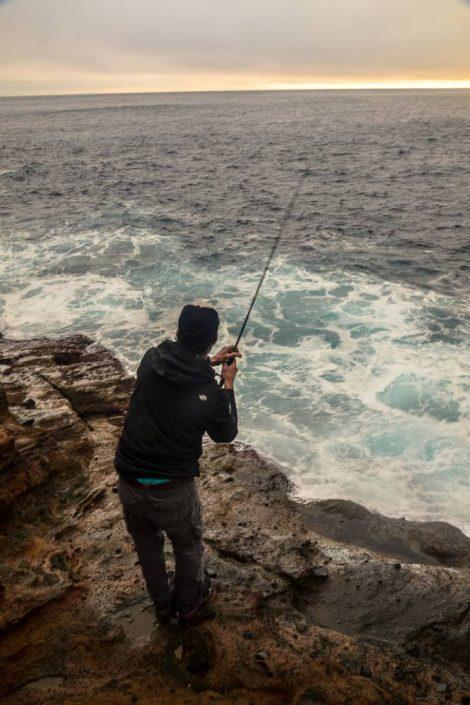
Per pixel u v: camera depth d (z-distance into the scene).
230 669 3.11
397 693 3.04
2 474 4.58
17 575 3.81
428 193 20.73
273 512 5.08
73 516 4.61
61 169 28.98
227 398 2.81
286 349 8.48
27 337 9.23
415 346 8.31
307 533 4.77
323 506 5.26
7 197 21.02
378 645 3.53
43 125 69.88
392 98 164.50
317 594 4.06
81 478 5.16
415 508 5.23
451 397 6.89
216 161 31.45
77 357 8.28
